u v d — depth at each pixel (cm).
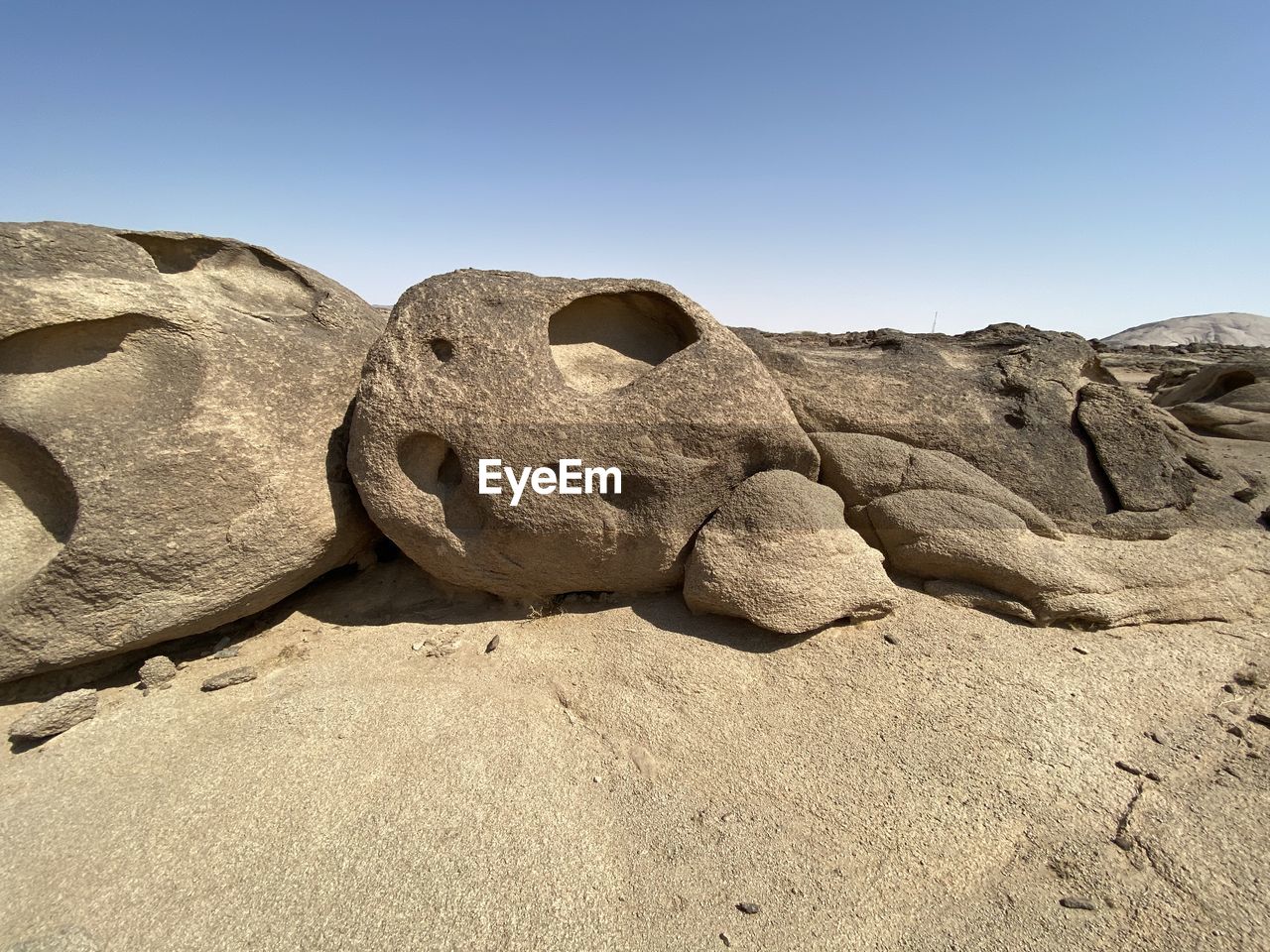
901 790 238
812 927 190
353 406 366
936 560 357
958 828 222
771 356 421
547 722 278
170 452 281
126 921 189
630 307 387
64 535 277
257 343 323
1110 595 344
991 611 348
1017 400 416
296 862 207
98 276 290
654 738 268
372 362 334
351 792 235
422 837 217
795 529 332
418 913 192
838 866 210
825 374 415
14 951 179
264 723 271
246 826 220
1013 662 307
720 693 293
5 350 270
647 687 298
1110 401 415
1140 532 378
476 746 260
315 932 186
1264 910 192
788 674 304
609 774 250
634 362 378
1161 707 283
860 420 402
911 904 197
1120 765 250
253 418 308
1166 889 200
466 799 233
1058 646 322
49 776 243
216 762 249
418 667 314
